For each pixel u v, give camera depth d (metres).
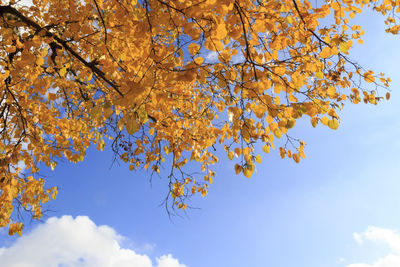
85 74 3.29
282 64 1.89
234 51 1.95
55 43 2.96
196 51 1.69
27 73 2.67
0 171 2.99
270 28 1.93
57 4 2.92
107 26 2.45
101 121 3.69
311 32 2.29
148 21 1.66
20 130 3.27
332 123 1.80
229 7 1.47
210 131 2.99
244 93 1.82
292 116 1.77
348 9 2.76
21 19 2.62
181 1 1.61
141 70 1.75
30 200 3.47
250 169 1.88
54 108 3.67
